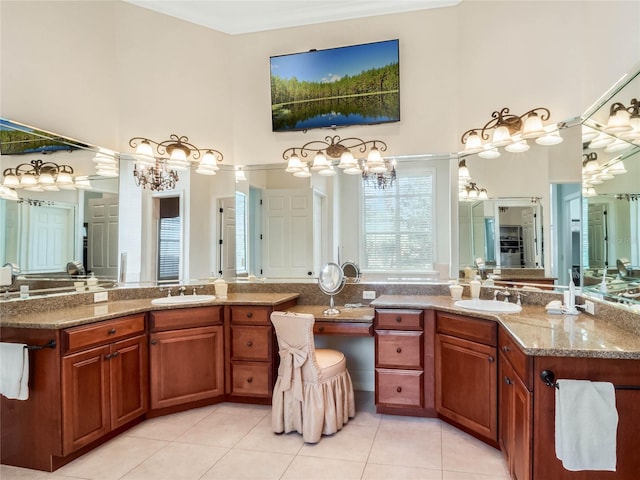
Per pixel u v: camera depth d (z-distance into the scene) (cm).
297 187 372
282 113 371
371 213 355
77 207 311
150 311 301
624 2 217
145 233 353
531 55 291
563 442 165
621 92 210
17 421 237
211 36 378
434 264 341
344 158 352
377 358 301
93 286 321
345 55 355
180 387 311
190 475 227
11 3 275
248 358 323
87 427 248
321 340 370
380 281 352
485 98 315
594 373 174
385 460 241
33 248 279
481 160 319
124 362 278
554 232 276
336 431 277
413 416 303
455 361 276
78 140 313
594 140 241
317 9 360
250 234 379
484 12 315
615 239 218
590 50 253
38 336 234
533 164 288
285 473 228
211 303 323
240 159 384
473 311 264
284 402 276
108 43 338
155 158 357
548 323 226
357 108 354
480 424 256
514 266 300
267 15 369
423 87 344
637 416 170
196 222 371
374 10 352
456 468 232
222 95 382
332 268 337
